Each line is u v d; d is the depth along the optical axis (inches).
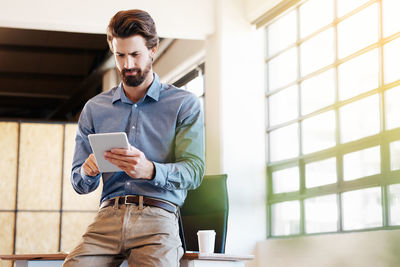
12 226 246.7
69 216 253.0
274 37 234.1
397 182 163.0
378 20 175.6
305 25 214.2
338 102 192.5
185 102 81.7
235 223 221.8
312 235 200.7
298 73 217.2
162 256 72.3
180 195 79.4
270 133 232.1
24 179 251.4
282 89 225.8
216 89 231.5
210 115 235.5
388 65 170.4
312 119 207.2
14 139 253.4
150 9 227.5
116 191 77.4
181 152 79.9
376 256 163.3
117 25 77.1
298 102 215.9
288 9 212.8
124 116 81.6
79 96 393.4
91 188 81.7
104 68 346.3
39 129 256.5
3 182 249.1
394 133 165.2
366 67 180.1
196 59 276.5
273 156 229.1
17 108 484.4
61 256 95.6
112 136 70.3
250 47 234.5
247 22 235.1
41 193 251.9
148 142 80.2
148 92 80.8
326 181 196.4
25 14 214.5
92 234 75.5
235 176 224.8
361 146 179.6
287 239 204.8
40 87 426.3
